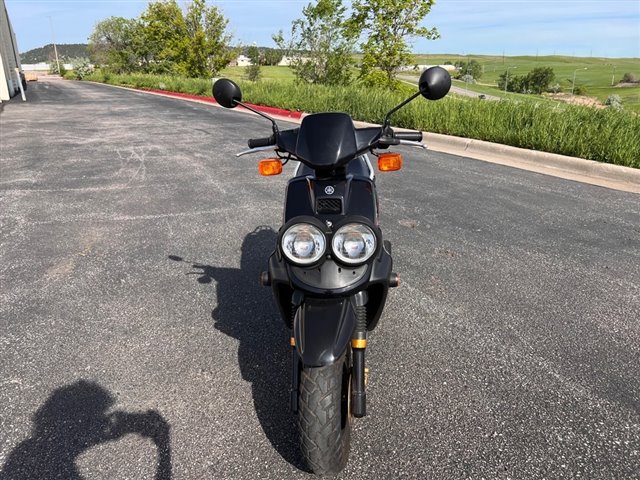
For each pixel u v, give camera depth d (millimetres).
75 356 3367
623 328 3596
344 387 2473
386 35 20141
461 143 10062
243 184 7691
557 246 5031
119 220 6066
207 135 12648
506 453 2502
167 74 41219
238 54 40438
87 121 16078
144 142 11672
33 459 2520
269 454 2537
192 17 38125
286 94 18203
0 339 3564
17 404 2912
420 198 6680
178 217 6160
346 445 2361
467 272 4496
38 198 7008
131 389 3033
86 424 2754
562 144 8477
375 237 2275
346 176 2729
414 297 4066
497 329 3607
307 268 2318
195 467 2459
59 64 92188
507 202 6465
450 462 2453
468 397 2910
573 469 2402
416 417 2758
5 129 14109
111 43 59938
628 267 4547
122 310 3963
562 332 3557
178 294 4219
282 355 3361
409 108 11805
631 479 2348
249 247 5207
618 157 7668
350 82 22016
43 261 4891
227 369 3217
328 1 21156
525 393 2938
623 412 2777
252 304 4043
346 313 2357
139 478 2398
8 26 40469
